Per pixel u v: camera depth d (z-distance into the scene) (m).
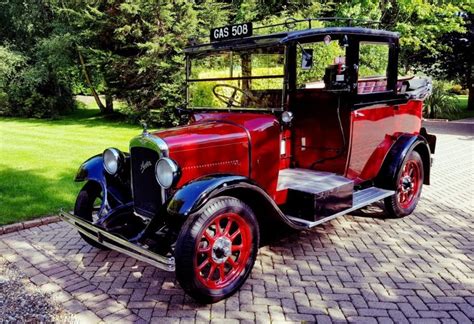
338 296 3.38
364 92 4.54
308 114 4.60
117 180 4.19
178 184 3.46
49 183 6.65
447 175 7.63
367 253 4.21
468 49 17.75
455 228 4.90
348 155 4.40
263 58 4.13
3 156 8.80
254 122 3.98
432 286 3.53
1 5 18.34
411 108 5.37
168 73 12.95
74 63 16.25
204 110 4.66
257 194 3.43
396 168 4.92
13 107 17.59
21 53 17.64
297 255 4.16
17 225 4.89
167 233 3.47
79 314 3.16
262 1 14.84
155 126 13.56
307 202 3.89
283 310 3.19
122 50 14.12
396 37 4.85
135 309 3.22
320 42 4.34
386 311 3.15
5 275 3.79
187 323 3.03
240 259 3.45
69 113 18.56
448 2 14.53
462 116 18.44
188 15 13.02
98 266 3.99
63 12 15.60
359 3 12.75
